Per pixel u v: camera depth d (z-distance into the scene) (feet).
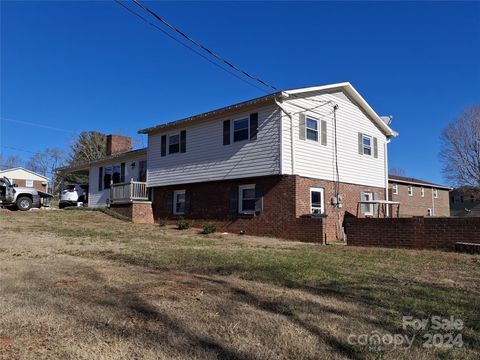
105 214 75.72
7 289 20.18
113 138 102.99
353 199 65.05
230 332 14.28
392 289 21.30
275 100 54.49
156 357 12.16
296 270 26.68
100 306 17.19
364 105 68.13
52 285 21.25
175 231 59.36
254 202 58.75
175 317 15.83
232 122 61.52
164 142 73.36
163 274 24.97
